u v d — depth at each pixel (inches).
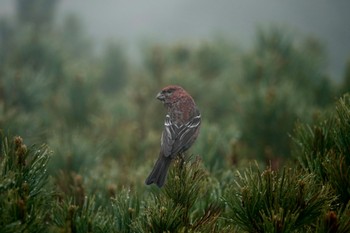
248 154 433.7
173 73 639.8
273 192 185.0
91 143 375.2
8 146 192.1
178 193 203.9
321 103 571.2
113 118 578.9
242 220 186.5
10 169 186.9
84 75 642.8
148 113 615.8
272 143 442.0
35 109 534.9
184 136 306.8
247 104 454.0
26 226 175.3
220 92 633.0
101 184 279.0
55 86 685.3
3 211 172.9
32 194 189.2
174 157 283.9
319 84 588.1
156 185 257.9
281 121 439.5
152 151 468.8
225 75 693.3
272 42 639.8
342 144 210.2
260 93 468.1
